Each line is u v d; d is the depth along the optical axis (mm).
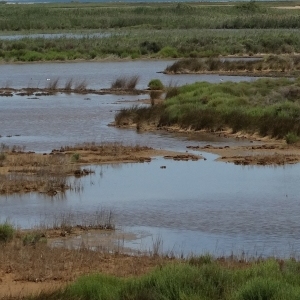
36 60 117688
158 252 23609
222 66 98938
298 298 16719
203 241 25422
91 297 17812
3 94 74875
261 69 99000
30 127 53719
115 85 80125
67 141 47344
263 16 197625
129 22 198000
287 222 27969
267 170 37594
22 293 18531
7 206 30531
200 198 31859
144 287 18016
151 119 54312
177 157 40844
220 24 188000
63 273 20609
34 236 24453
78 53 122125
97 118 58125
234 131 49781
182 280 18078
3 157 39750
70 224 27484
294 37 134875
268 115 50375
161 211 29641
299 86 66125
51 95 74750
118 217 28766
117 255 22938
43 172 36438
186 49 125625
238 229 27031
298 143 44844
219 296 17531
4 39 144125
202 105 56219
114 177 36156
